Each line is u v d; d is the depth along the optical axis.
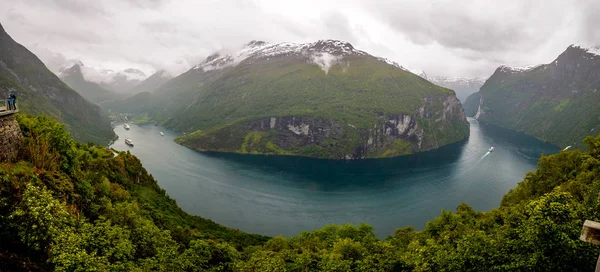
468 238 43.25
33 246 27.81
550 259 31.31
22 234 27.59
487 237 41.88
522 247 35.09
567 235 30.56
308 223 141.00
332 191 186.75
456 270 39.69
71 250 28.53
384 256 54.03
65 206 37.47
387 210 156.50
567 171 71.12
